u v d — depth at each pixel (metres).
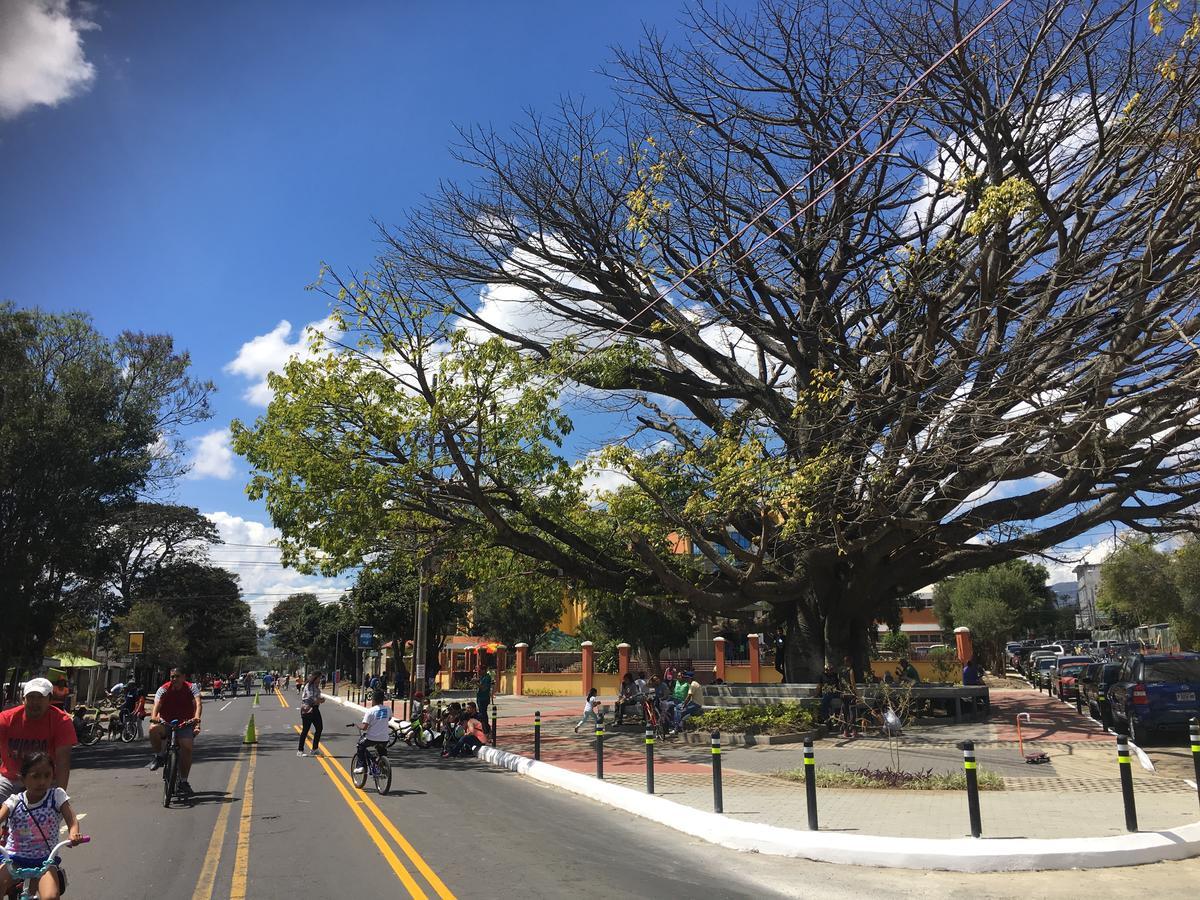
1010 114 17.64
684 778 13.77
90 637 57.06
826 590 24.55
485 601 50.19
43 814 5.68
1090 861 7.86
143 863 8.24
